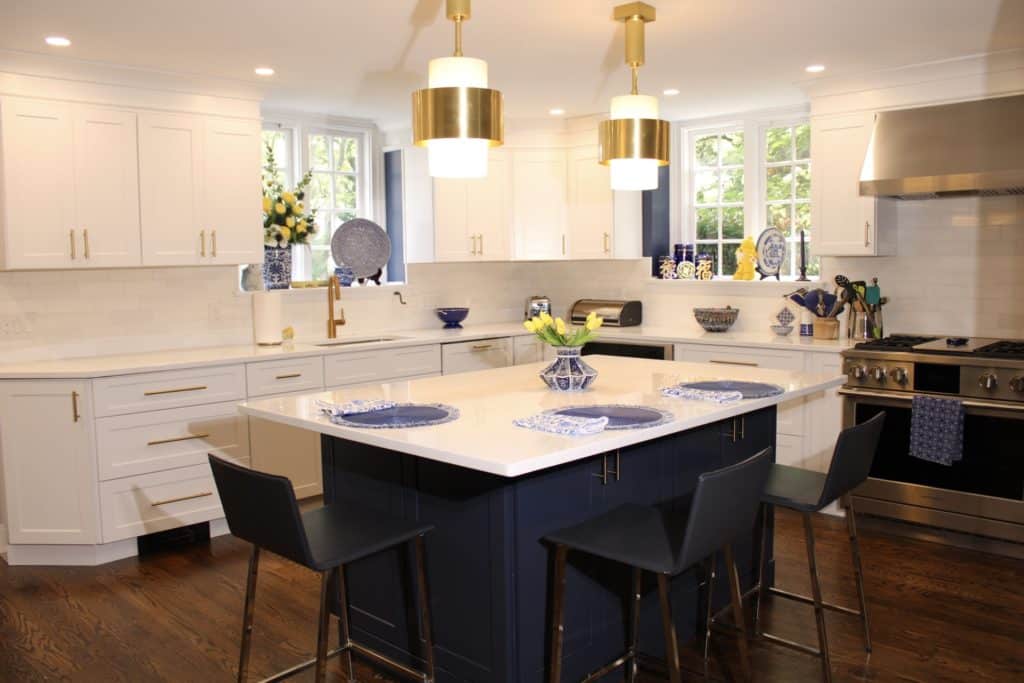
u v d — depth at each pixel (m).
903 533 4.26
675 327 5.82
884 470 4.26
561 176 5.93
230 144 4.59
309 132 5.55
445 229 5.63
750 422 3.43
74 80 4.04
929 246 4.73
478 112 2.42
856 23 3.57
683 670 2.91
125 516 4.02
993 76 4.15
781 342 4.72
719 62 4.23
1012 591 3.53
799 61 4.22
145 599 3.55
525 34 3.66
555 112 5.52
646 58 4.12
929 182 4.08
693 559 2.20
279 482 2.16
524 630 2.51
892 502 4.23
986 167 3.94
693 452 3.12
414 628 2.80
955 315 4.68
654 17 3.29
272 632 3.23
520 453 2.19
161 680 2.88
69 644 3.15
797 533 4.25
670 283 5.86
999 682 2.79
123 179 4.22
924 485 4.13
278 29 3.55
